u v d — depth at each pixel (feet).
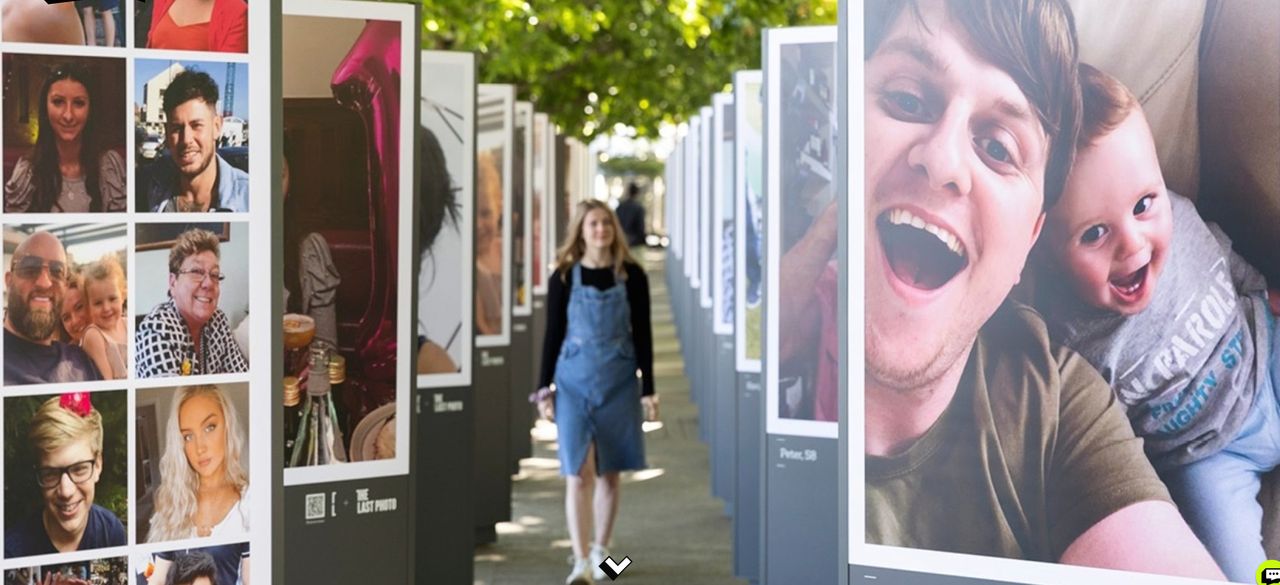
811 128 27.68
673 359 92.94
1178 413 14.33
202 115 15.20
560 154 65.36
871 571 15.76
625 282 31.71
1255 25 13.83
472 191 29.27
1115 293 14.53
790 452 28.48
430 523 29.48
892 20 15.35
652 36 85.51
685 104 105.91
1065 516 14.85
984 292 15.10
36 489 14.69
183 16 15.12
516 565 35.42
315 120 23.17
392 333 23.63
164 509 15.20
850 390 15.76
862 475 15.75
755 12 70.23
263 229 15.51
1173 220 14.24
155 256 15.08
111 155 14.88
